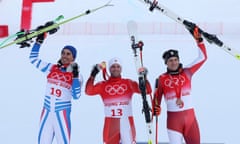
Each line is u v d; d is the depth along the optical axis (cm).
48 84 1638
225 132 1891
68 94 1633
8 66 2433
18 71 2394
